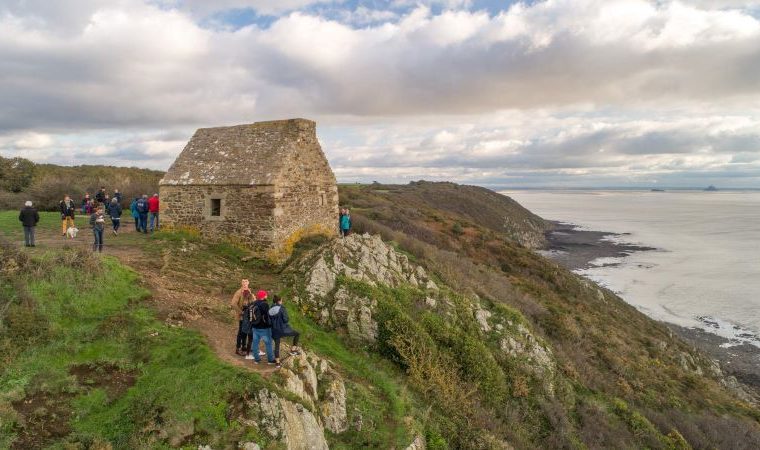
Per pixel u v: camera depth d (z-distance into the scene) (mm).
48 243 18578
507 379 17484
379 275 19250
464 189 117125
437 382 14391
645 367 25031
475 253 41875
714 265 69688
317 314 15867
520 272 39250
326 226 25141
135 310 11922
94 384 9250
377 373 13680
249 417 8805
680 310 47219
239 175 21188
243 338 10891
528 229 99812
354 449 10484
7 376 8797
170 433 8195
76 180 38969
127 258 16703
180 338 10930
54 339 10117
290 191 21594
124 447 7953
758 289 54906
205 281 16125
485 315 21203
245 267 19500
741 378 32438
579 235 107000
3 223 23141
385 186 112375
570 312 30703
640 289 55344
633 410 19312
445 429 12516
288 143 22094
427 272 24078
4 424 7660
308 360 11906
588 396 19375
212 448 8211
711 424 20359
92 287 12125
